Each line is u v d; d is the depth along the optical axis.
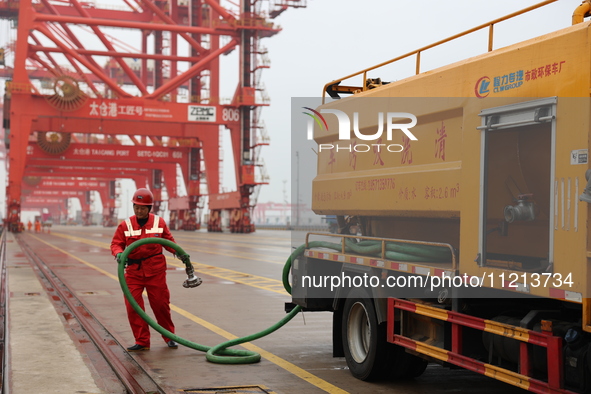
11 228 66.69
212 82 69.50
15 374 6.46
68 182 144.12
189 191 82.56
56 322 9.68
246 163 63.62
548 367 4.33
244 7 60.06
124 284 7.89
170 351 8.14
